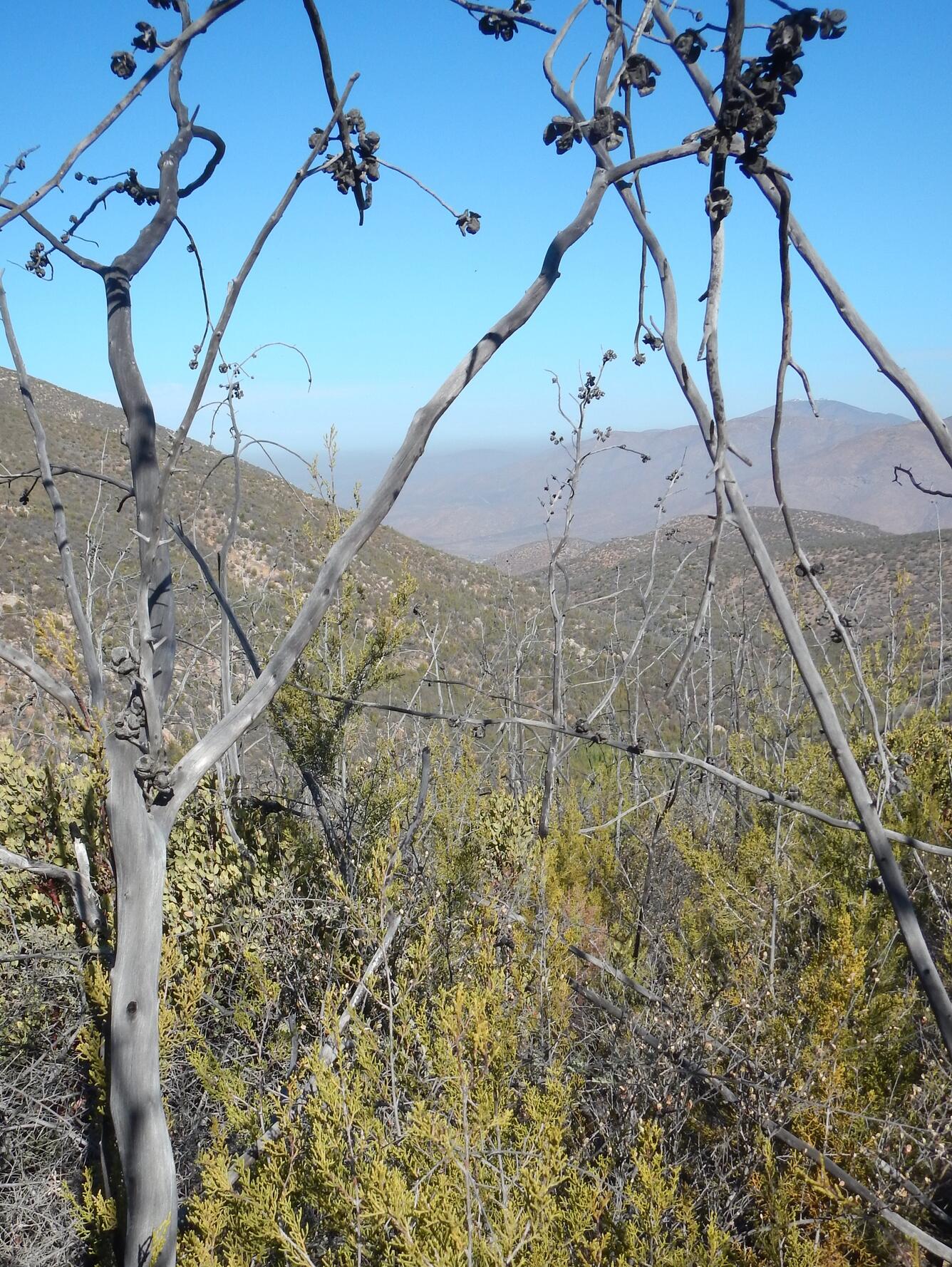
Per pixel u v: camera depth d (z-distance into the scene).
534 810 4.48
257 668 2.98
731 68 1.09
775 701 5.20
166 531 2.62
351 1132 2.03
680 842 4.17
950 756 4.13
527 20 1.46
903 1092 2.89
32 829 3.66
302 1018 3.10
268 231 1.64
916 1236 2.09
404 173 1.68
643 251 1.36
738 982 3.05
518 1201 1.98
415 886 3.48
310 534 4.82
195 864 3.75
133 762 1.94
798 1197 2.33
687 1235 2.18
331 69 1.63
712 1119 2.87
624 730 4.86
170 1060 2.74
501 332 1.65
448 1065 2.17
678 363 1.24
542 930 3.13
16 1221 2.70
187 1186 2.65
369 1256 1.93
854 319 1.14
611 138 1.36
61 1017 3.12
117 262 1.98
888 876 1.10
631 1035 2.75
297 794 4.77
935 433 1.11
